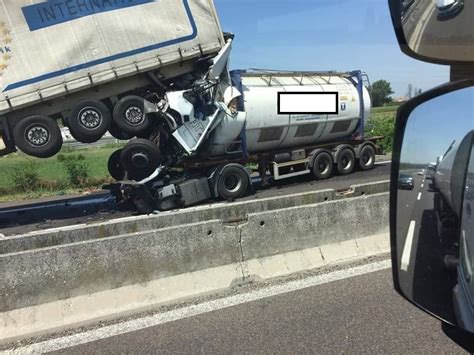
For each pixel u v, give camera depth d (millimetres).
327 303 4199
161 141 10844
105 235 5465
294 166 13641
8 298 3842
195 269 4547
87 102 10359
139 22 10414
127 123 10516
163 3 10562
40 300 3932
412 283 1596
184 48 10789
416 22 1261
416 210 1553
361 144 15008
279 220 5066
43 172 17734
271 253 4977
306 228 5227
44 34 9883
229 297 4398
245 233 4855
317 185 12789
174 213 6195
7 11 9617
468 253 1477
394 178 1582
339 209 5477
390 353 3342
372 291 4434
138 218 5855
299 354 3371
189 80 11297
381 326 3742
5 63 9703
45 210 11641
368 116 14906
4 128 10258
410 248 1577
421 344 3449
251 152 12609
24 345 3639
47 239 5129
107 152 26906
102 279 4156
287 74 13203
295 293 4445
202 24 10914
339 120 13922
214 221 4707
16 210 11844
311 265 5121
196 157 11195
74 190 15203
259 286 4648
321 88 13422
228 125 11180
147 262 4348
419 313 3943
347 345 3471
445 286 1518
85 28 10102
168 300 4297
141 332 3775
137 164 10211
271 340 3576
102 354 3467
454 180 1504
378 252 5605
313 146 13945
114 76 10359
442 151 1480
